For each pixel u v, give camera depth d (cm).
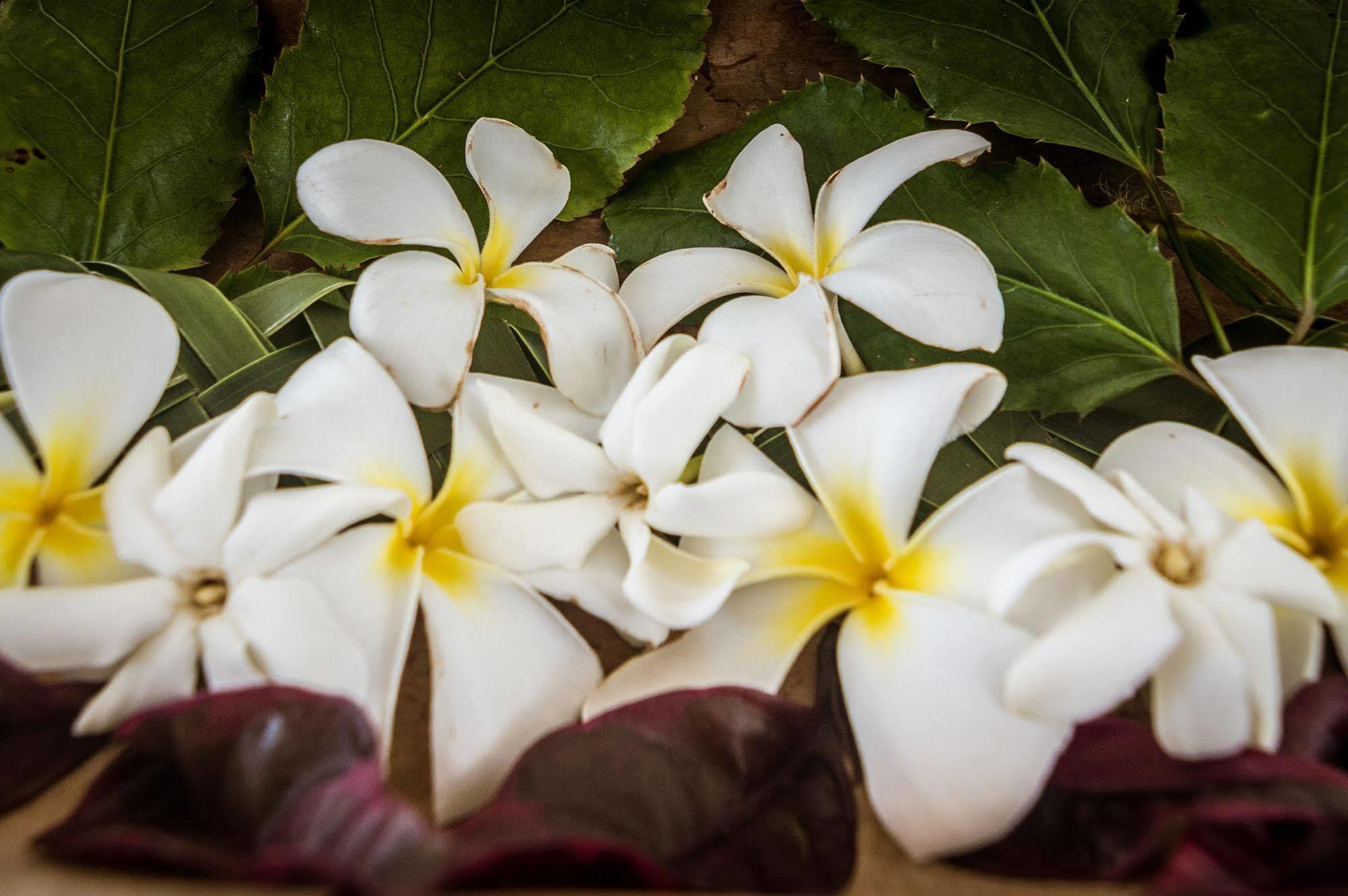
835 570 38
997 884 35
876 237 40
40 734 36
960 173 44
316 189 39
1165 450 39
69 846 32
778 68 46
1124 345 42
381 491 37
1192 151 43
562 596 38
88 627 36
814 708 37
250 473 37
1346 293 42
